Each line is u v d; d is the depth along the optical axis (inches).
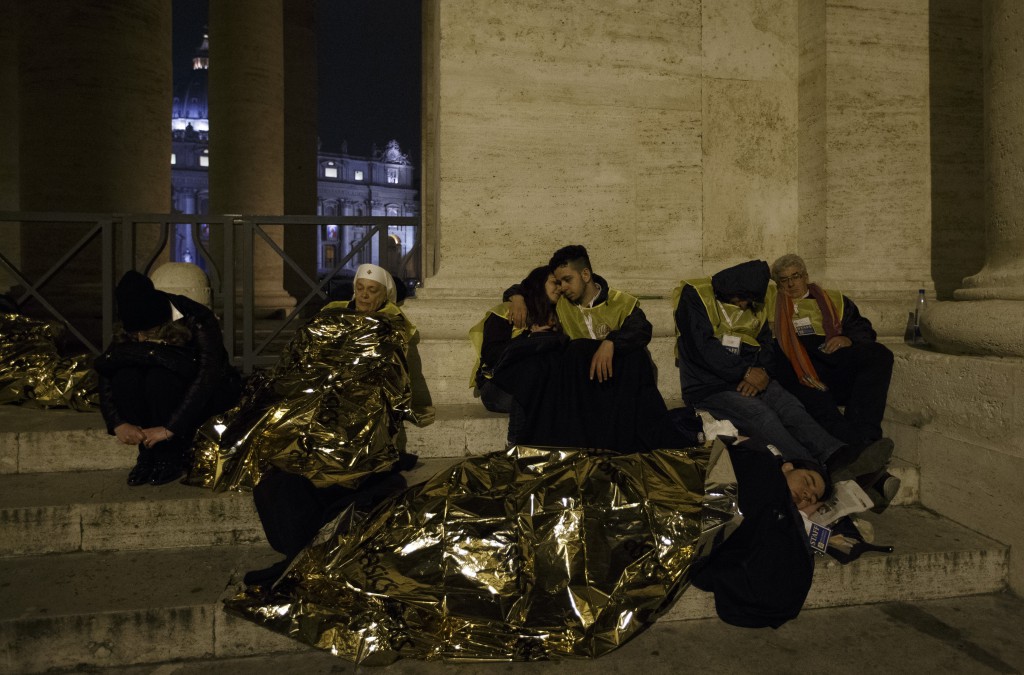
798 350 148.2
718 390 141.9
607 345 132.3
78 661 96.1
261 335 319.6
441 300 172.6
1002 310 125.5
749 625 106.4
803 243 192.9
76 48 279.7
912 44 187.9
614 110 181.3
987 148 138.6
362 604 101.1
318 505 122.0
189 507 121.3
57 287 273.7
